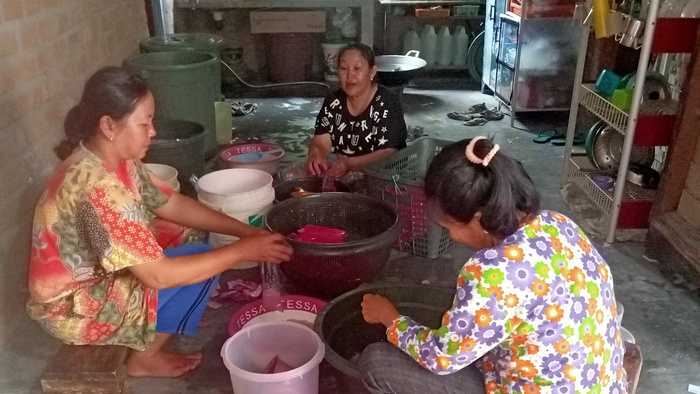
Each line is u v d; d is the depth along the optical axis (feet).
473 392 4.58
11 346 6.81
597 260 4.22
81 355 5.86
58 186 5.30
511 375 4.15
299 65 17.13
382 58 15.76
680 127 8.05
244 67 17.57
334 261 6.61
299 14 16.62
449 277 8.12
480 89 17.16
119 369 5.80
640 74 8.08
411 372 4.66
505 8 14.90
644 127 8.43
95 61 10.44
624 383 4.42
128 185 5.87
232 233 6.78
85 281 5.56
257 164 10.23
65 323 5.67
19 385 6.25
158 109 11.02
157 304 5.98
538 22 13.47
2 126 7.04
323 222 7.91
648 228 8.79
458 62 17.48
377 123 9.09
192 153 9.96
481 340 4.00
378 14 17.97
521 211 4.00
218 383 6.27
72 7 9.36
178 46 12.23
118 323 5.76
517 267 3.89
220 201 7.91
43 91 8.21
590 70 10.69
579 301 3.96
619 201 8.78
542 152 12.61
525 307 3.90
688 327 7.22
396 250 8.71
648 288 7.98
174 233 7.54
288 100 16.44
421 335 4.43
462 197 3.88
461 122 14.49
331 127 9.44
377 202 7.62
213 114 12.02
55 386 5.74
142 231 5.32
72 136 5.36
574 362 3.96
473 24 17.60
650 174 9.54
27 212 7.54
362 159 9.04
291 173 9.96
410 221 8.31
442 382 4.61
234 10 17.42
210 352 6.72
